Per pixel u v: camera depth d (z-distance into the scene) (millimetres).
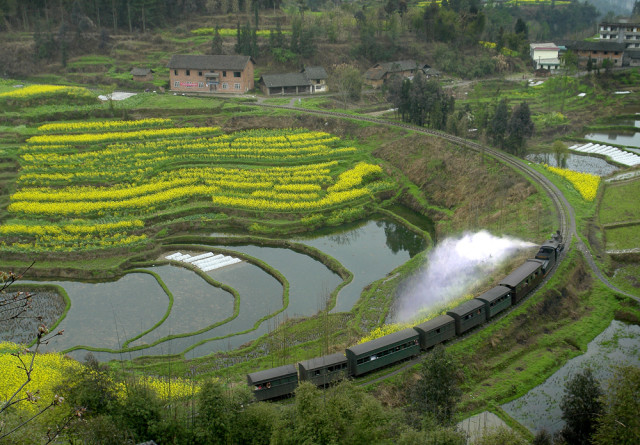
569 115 144125
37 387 47812
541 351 58031
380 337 53375
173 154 115875
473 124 126875
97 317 68750
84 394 41438
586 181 94562
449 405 44188
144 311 70250
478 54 192625
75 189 100812
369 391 49500
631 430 38500
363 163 115000
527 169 98562
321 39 186375
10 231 87188
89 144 117438
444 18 194875
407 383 50844
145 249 85875
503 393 51469
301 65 172500
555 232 77688
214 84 154125
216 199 98562
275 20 197125
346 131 130125
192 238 90188
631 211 85750
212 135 125688
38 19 176125
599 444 40031
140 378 50688
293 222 94188
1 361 52750
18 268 79688
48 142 116500
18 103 134000
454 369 45406
